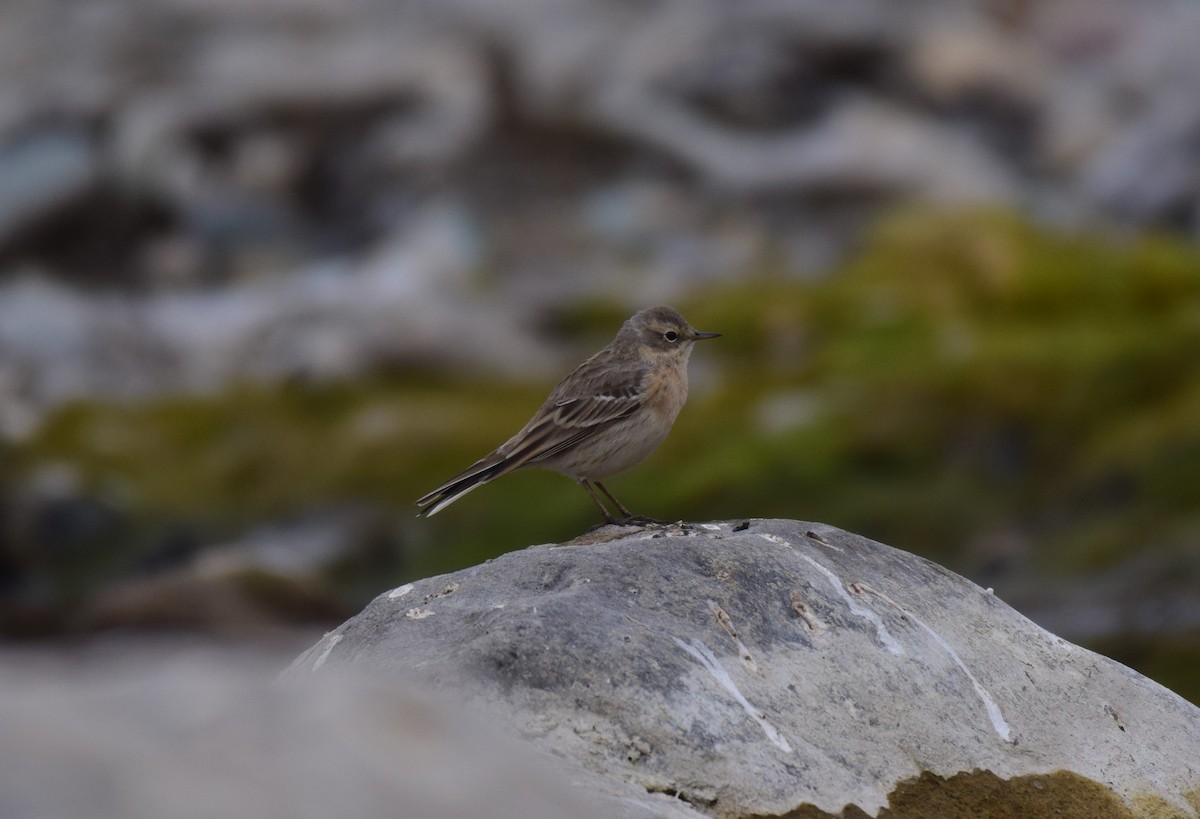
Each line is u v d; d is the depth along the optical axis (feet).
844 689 20.66
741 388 65.10
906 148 92.68
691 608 20.86
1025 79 100.94
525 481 60.90
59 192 86.99
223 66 103.60
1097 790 20.99
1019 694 22.09
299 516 61.26
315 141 94.12
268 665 13.38
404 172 91.61
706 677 19.65
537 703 18.53
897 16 108.58
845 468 57.88
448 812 11.45
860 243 84.38
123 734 10.80
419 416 67.41
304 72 99.76
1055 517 53.67
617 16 109.40
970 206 76.23
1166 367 58.90
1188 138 91.56
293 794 10.84
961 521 54.54
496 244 85.81
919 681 21.38
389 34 109.70
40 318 76.95
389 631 20.54
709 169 92.99
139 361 75.10
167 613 48.21
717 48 104.27
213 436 67.51
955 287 70.54
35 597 56.80
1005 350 62.18
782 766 19.03
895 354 64.69
